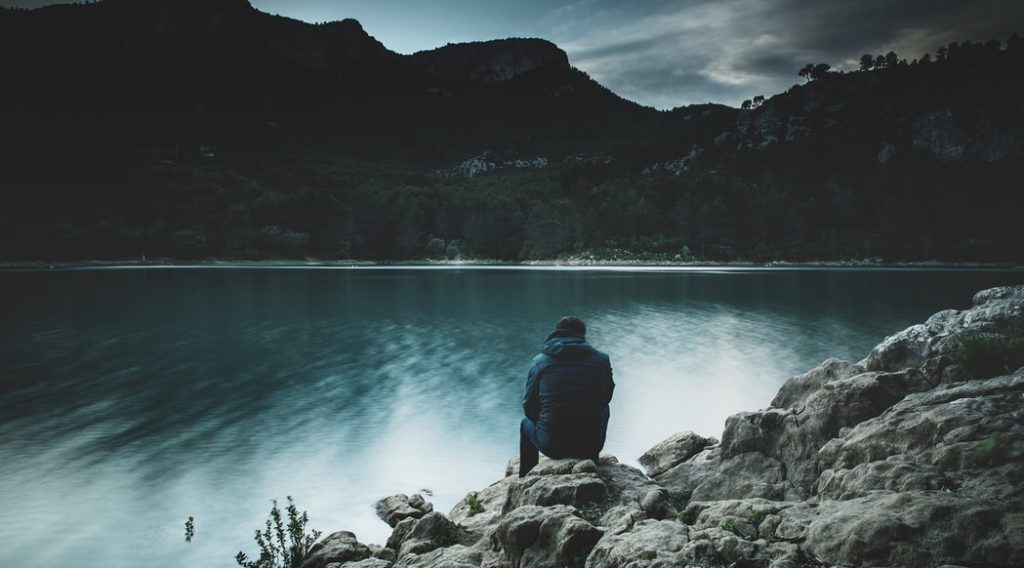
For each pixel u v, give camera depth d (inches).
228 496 284.2
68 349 748.0
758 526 180.1
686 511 208.2
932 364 256.2
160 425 405.1
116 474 311.9
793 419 258.7
